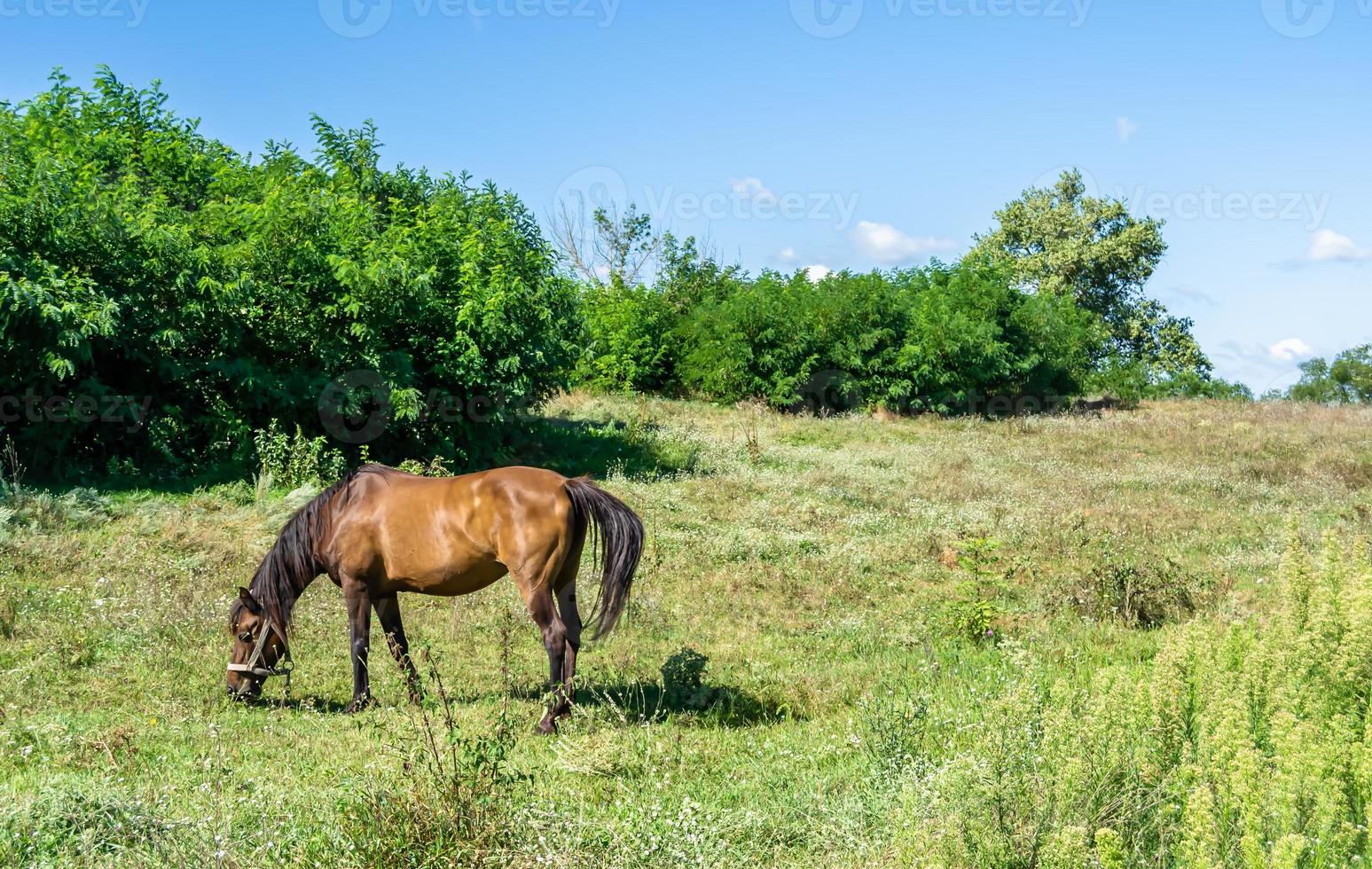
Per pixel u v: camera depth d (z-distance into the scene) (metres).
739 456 21.55
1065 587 11.87
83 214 13.70
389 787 5.35
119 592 10.22
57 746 6.58
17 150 14.51
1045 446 25.72
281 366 16.03
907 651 9.95
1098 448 25.41
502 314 17.28
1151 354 54.47
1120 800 4.64
